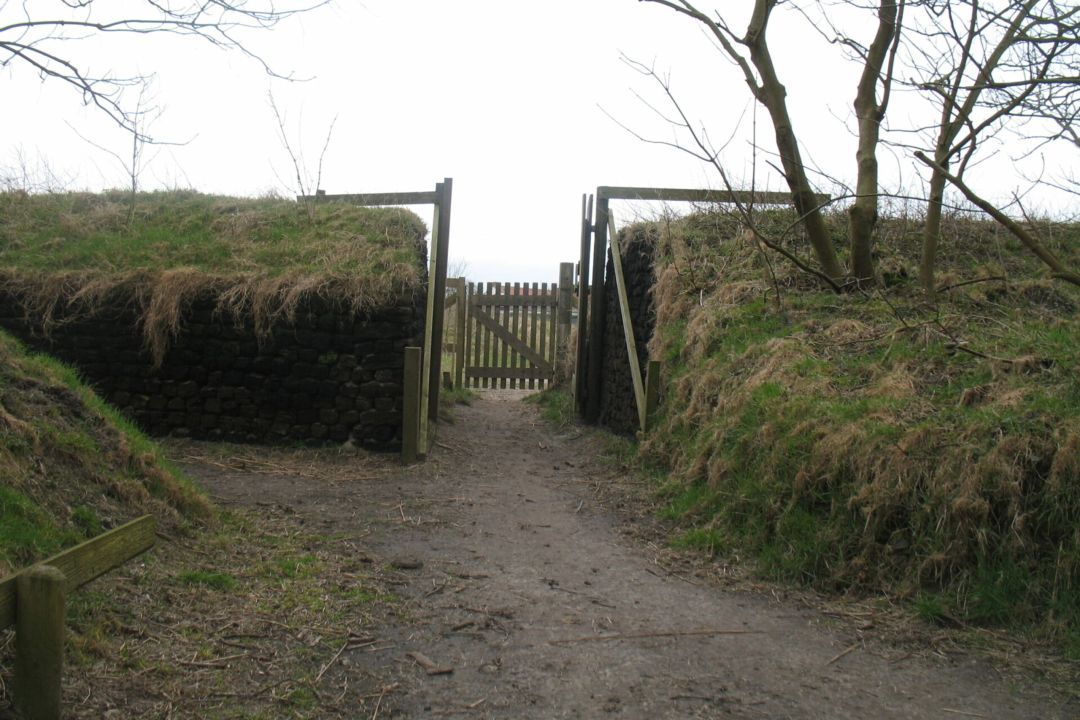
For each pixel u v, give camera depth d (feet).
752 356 25.03
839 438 18.81
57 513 14.83
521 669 13.25
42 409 17.39
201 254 32.22
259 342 29.86
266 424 30.01
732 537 19.61
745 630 15.16
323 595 15.83
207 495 21.85
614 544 20.49
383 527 21.21
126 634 12.80
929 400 19.70
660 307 31.63
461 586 17.03
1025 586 15.35
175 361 30.17
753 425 21.58
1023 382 19.17
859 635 14.99
